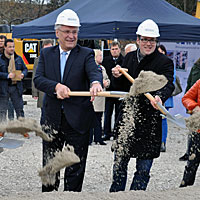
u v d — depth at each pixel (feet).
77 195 12.15
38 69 12.98
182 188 13.16
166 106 24.18
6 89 25.84
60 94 12.19
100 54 24.93
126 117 13.05
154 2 30.04
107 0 30.81
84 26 28.17
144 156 12.98
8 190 15.83
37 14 107.86
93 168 19.51
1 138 11.93
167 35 28.17
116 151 13.25
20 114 26.58
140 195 12.34
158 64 13.21
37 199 11.83
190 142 13.60
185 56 34.37
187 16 30.78
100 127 25.50
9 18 104.27
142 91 12.17
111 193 12.44
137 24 27.14
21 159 21.15
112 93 12.10
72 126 12.45
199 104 13.80
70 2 33.86
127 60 13.91
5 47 25.68
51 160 11.98
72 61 12.68
